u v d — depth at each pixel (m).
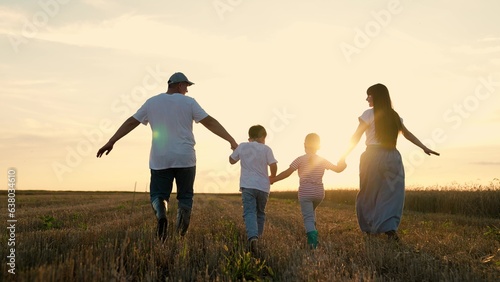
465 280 4.66
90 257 4.83
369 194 7.93
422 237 7.96
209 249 5.85
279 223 11.58
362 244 6.75
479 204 19.38
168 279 4.59
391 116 7.89
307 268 4.80
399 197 7.76
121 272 4.35
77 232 7.42
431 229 9.98
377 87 8.02
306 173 7.78
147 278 4.37
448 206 20.70
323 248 6.72
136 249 5.70
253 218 7.20
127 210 16.89
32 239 6.38
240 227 9.82
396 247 6.63
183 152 7.13
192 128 7.35
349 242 7.34
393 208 7.69
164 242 5.98
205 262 5.29
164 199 7.17
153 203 6.95
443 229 9.98
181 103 7.20
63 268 4.27
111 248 5.44
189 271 4.74
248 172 7.60
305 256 5.58
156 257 5.48
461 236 8.38
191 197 7.39
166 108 7.16
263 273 5.30
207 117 7.31
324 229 9.73
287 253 5.77
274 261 5.57
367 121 7.96
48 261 5.02
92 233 7.13
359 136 8.02
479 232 9.39
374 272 4.63
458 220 13.84
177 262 5.01
